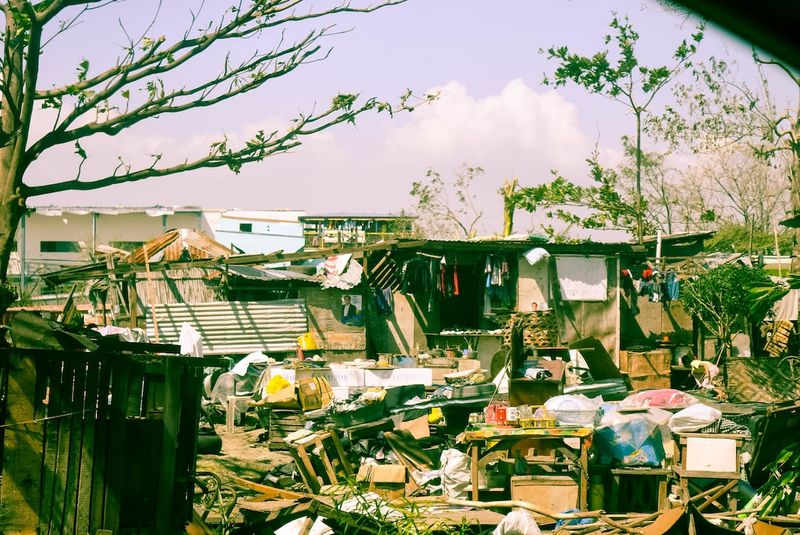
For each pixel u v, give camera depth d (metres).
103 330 16.52
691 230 36.91
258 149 9.52
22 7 8.39
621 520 9.04
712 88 28.30
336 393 16.91
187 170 9.34
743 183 36.91
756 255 28.80
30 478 6.46
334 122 9.70
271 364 19.47
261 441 15.96
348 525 8.28
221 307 22.19
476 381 17.61
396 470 11.62
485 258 22.22
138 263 22.94
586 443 10.45
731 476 9.90
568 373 17.25
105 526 6.63
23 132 8.71
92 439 6.63
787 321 22.91
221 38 9.31
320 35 9.48
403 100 9.81
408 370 18.84
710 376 19.94
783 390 18.52
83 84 9.02
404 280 21.97
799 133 25.02
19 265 32.28
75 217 38.84
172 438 6.99
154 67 9.20
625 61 29.02
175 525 7.15
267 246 39.94
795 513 9.31
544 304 21.92
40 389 6.50
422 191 38.78
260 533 8.73
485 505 9.12
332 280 22.44
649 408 12.20
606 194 30.91
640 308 22.72
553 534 8.46
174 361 7.00
